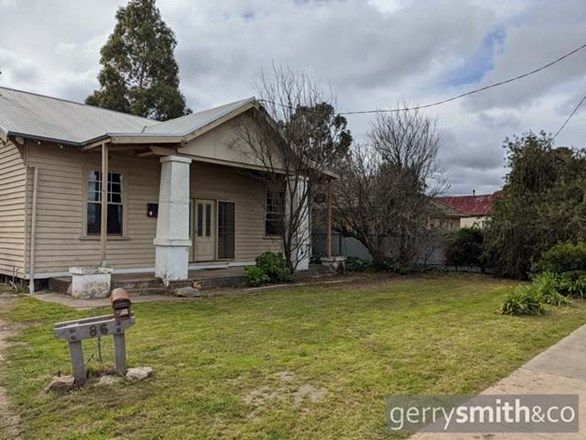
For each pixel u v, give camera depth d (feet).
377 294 33.01
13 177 34.96
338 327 21.34
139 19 92.89
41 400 12.19
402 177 49.24
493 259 48.29
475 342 18.71
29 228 33.35
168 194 34.37
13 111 37.24
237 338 19.04
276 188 42.47
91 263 36.65
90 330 13.32
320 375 14.38
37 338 19.13
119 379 13.57
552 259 35.58
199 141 36.47
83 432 10.41
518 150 51.80
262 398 12.50
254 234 50.39
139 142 31.78
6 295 31.35
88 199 36.76
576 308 27.27
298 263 43.39
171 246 33.81
